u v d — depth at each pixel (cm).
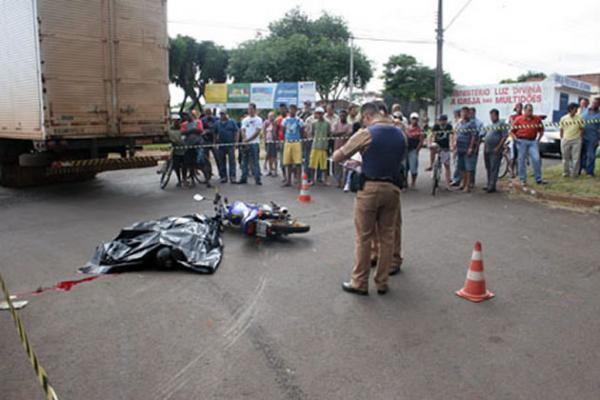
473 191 1065
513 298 483
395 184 481
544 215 834
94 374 345
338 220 807
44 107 895
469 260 599
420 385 335
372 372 350
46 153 1024
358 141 473
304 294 491
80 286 506
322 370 352
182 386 332
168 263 555
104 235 708
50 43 889
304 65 3466
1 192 1063
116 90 981
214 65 3844
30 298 475
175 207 911
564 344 392
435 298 483
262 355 372
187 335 402
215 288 504
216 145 1152
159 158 1130
